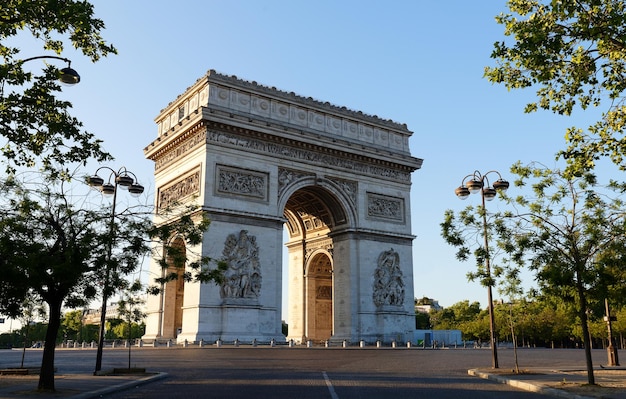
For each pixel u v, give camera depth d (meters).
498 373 46.22
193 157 95.75
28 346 178.88
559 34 31.94
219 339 85.00
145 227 38.56
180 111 104.44
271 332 92.06
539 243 39.56
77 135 34.44
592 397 30.41
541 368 54.09
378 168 113.50
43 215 35.69
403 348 95.44
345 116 111.06
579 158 35.31
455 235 44.38
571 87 34.06
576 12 30.95
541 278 39.94
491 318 53.00
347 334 102.44
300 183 102.56
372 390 33.56
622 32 29.73
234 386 35.66
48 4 32.03
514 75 34.81
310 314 115.50
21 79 31.72
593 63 32.78
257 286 91.56
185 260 40.47
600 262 38.50
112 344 111.88
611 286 40.38
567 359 74.25
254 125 96.56
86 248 34.75
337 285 107.31
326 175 105.81
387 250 109.56
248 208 94.25
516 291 44.91
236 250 91.00
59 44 36.03
